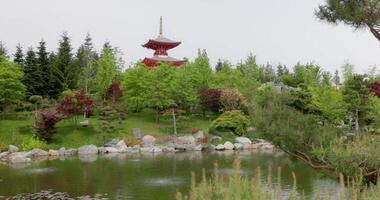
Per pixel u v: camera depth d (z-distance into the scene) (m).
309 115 11.62
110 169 29.16
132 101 53.53
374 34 10.56
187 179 24.44
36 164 32.69
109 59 59.03
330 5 10.73
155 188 21.73
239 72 66.50
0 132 43.66
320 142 10.69
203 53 67.12
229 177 7.39
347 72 65.25
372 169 9.12
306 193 18.30
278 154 38.22
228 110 55.00
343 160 9.10
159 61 68.31
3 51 82.94
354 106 39.53
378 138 9.61
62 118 45.31
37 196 20.11
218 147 44.41
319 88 49.53
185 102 55.03
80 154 40.31
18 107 51.59
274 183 21.31
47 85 57.69
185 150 43.56
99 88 59.03
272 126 11.24
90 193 20.67
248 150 43.81
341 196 6.20
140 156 38.19
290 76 78.25
